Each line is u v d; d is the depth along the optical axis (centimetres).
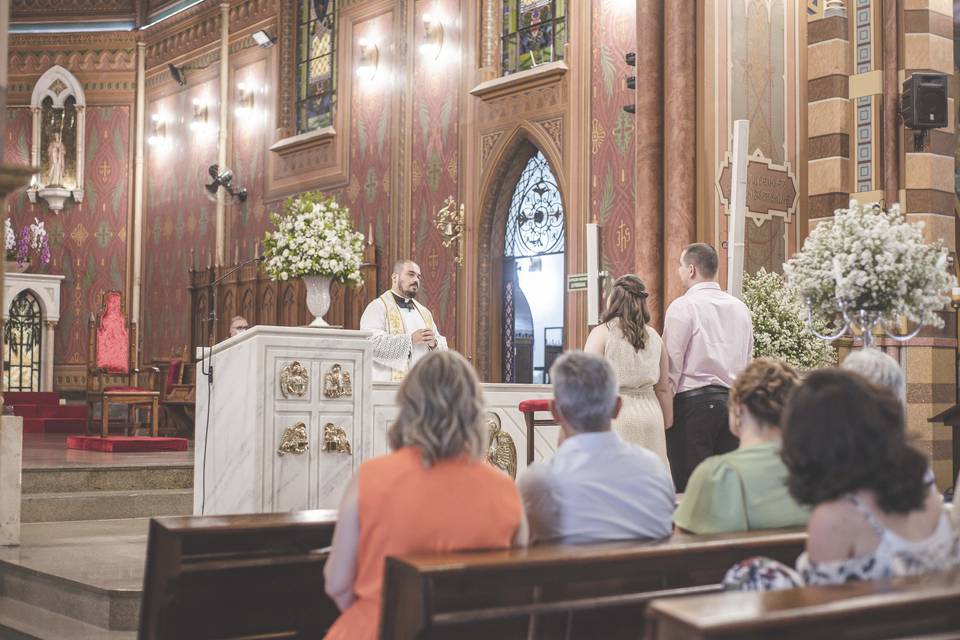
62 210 1853
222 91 1627
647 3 872
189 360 1628
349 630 276
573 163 1067
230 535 338
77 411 1602
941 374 828
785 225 873
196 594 332
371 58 1344
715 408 545
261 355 599
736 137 739
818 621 195
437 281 1231
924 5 850
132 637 484
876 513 235
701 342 548
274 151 1498
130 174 1834
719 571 302
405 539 274
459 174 1211
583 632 279
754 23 870
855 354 346
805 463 239
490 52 1184
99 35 1859
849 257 507
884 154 855
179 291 1706
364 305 1315
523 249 1164
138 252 1809
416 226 1266
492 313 1183
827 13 882
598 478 312
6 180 418
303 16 1492
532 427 666
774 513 318
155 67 1814
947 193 849
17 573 575
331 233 718
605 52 1041
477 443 284
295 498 608
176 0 1770
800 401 242
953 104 859
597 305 840
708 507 321
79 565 572
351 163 1373
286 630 349
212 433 630
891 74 852
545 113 1103
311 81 1472
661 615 197
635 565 274
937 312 830
